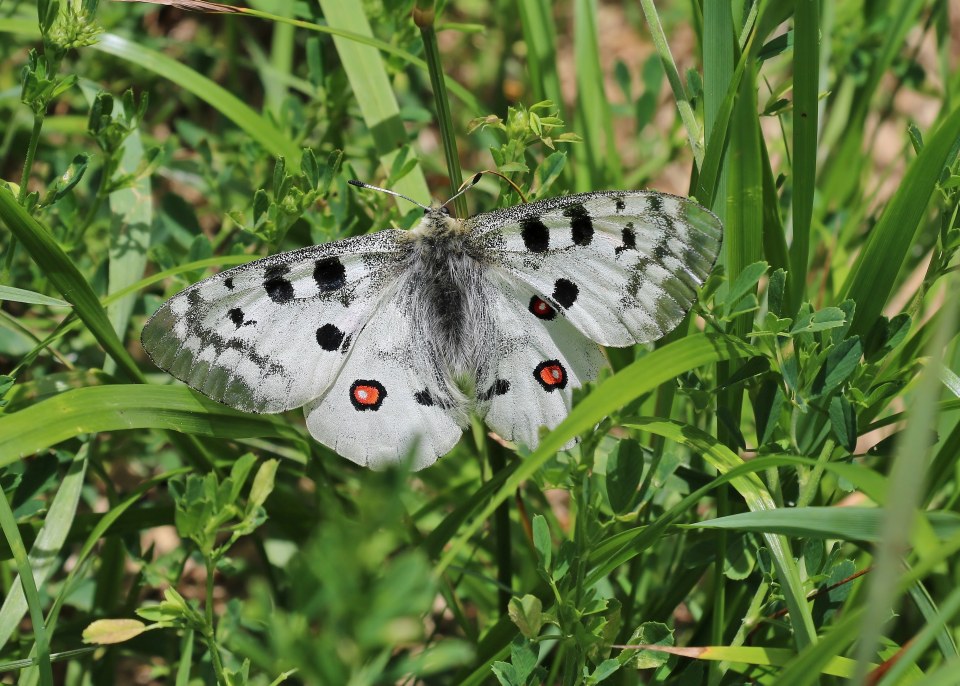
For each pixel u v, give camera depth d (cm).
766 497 45
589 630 44
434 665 42
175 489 45
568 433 43
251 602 39
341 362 47
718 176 46
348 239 47
